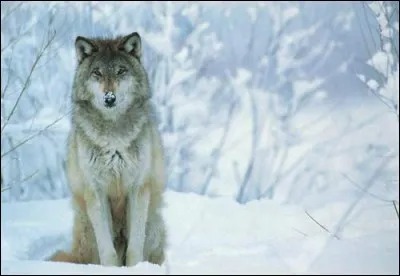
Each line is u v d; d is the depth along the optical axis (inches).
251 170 581.6
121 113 330.3
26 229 414.0
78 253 345.1
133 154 331.9
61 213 452.4
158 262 357.4
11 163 550.0
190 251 357.7
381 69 390.9
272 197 576.1
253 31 695.1
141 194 336.8
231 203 453.4
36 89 568.1
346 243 254.1
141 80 342.0
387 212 390.0
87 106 334.0
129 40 346.0
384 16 406.0
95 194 332.5
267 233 388.2
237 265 236.7
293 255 251.1
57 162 590.6
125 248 353.4
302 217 414.9
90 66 336.5
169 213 435.2
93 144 329.4
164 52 588.4
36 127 508.1
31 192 588.4
